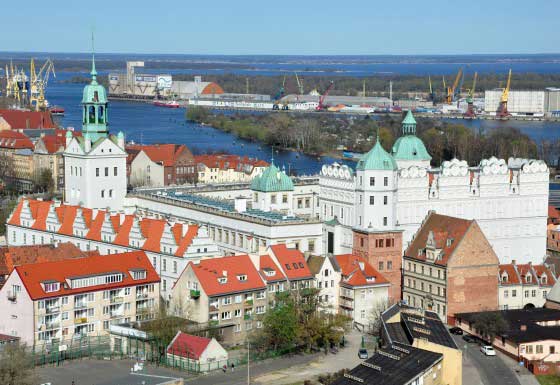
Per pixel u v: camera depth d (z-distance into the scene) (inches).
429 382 7455.7
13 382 7701.8
